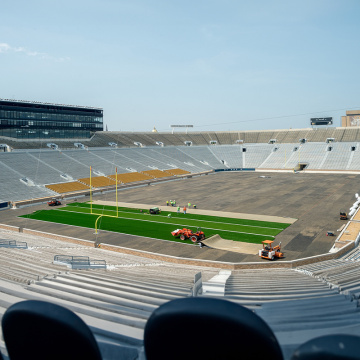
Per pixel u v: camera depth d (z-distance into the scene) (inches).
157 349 117.3
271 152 4886.8
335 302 410.0
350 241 1334.9
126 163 3801.7
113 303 412.8
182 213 2009.1
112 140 4557.1
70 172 3171.8
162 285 553.0
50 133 3870.6
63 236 1465.3
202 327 110.4
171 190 2903.5
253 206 2154.3
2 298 397.1
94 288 490.6
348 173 3949.3
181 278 710.5
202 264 1113.4
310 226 1647.4
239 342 109.7
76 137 4153.5
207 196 2564.0
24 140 3629.4
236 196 2534.5
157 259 1200.8
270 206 2139.5
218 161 4832.7
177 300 117.9
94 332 278.4
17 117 3550.7
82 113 4207.7
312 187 2883.9
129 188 3065.9
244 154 4968.0
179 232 1515.7
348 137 4800.7
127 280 595.5
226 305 113.8
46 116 3816.4
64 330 122.6
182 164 4296.3
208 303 113.4
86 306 369.1
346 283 595.8
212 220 1822.1
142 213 2026.3
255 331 108.7
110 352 233.6
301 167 4468.5
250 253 1290.6
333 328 267.3
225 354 111.5
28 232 1593.3
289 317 331.9
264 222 1752.0
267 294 501.4
